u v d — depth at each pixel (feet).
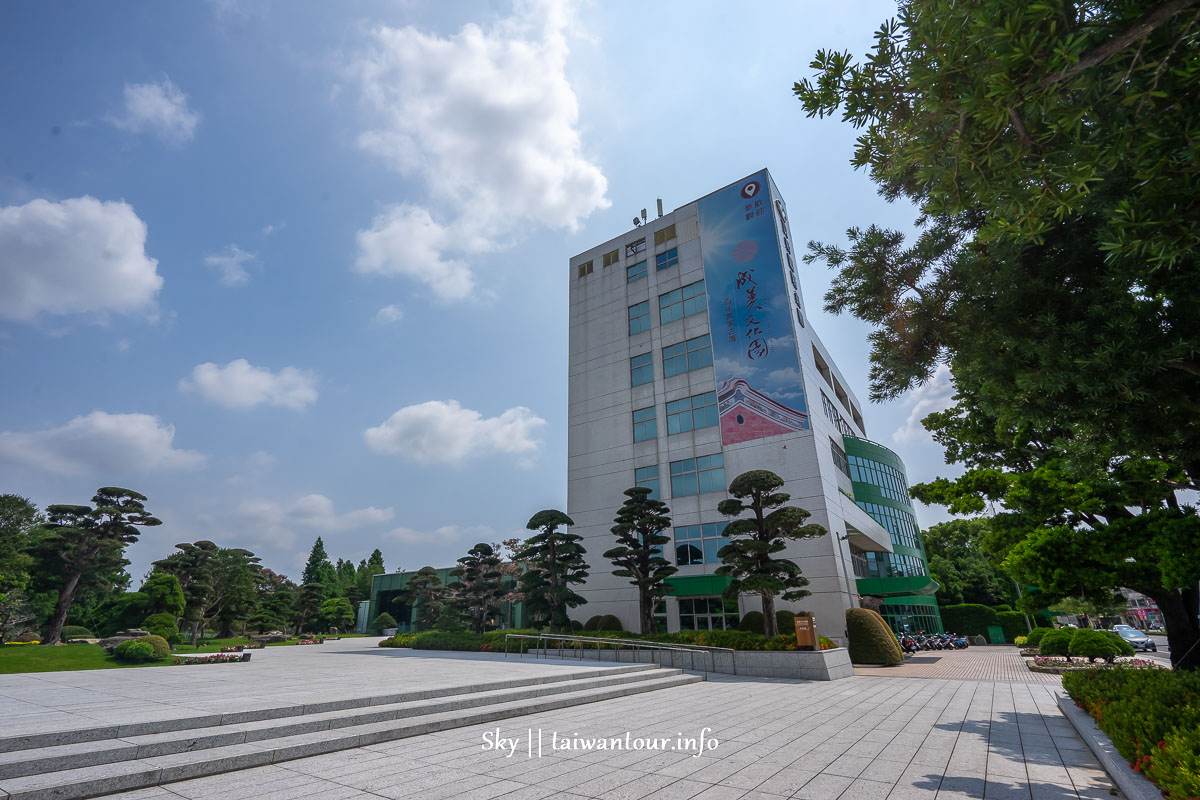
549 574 86.33
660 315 110.22
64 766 19.06
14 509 119.65
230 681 40.01
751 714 35.60
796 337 91.71
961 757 24.79
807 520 83.51
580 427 114.62
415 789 19.49
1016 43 15.01
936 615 147.23
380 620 199.72
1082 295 25.14
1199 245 21.65
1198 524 33.76
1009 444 53.01
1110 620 187.32
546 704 36.11
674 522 96.32
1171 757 17.08
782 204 109.40
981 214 30.45
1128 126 16.76
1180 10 14.34
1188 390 23.79
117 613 121.90
